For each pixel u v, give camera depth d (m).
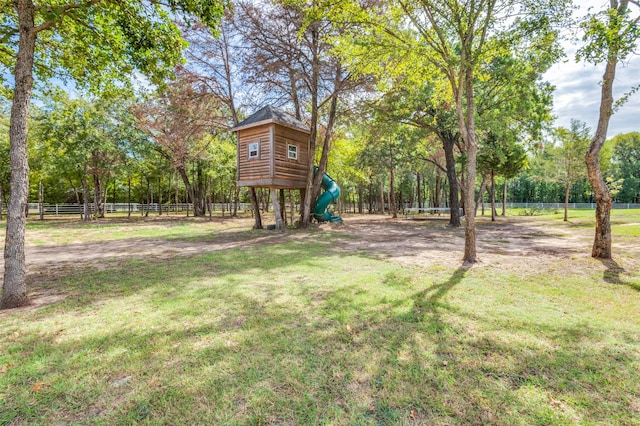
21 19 4.75
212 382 2.59
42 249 10.43
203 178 31.41
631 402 2.29
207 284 5.69
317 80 15.81
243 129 16.08
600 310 4.12
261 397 2.40
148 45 6.53
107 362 2.94
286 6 13.26
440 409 2.25
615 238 10.16
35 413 2.24
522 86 14.30
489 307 4.27
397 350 3.11
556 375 2.65
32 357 3.05
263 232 15.48
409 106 15.68
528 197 56.84
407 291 5.06
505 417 2.15
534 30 6.43
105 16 6.16
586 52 5.92
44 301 4.86
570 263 6.96
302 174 17.31
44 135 19.19
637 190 42.62
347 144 27.86
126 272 6.77
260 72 14.86
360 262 7.55
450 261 7.54
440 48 8.10
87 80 7.47
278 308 4.36
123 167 23.14
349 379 2.63
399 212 39.25
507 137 16.30
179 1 5.62
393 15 7.75
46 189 36.94
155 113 17.58
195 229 17.66
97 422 2.15
